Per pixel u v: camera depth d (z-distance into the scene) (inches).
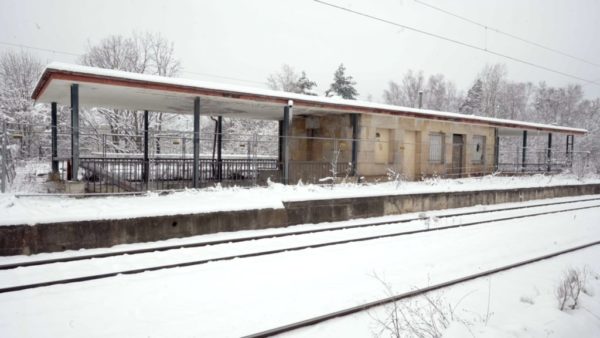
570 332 186.7
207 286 236.2
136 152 1037.8
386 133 722.8
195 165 495.5
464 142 884.0
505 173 965.8
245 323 185.5
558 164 1109.7
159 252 310.0
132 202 382.3
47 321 185.5
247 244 344.2
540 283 256.8
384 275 263.9
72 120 411.5
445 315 200.2
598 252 355.3
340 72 1872.5
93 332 174.9
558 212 595.5
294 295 223.6
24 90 1360.7
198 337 171.0
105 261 284.2
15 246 291.0
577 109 2282.2
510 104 2340.1
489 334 177.0
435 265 291.6
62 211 327.9
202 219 373.7
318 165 642.2
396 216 523.8
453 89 2805.1
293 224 440.5
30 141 657.6
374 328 184.2
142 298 215.6
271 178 632.4
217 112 701.9
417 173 777.6
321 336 175.3
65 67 383.2
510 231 436.1
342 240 362.6
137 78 420.2
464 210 595.8
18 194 363.9
